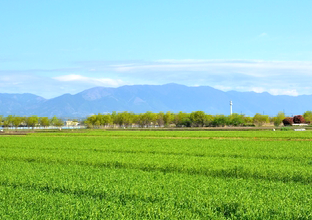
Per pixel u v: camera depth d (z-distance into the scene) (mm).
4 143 61844
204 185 21750
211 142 60062
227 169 28750
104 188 20859
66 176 25391
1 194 20438
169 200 18391
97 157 38438
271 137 74062
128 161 34562
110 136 85625
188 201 18328
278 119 156125
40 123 172500
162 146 53375
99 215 16453
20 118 166500
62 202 18328
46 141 66188
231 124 156125
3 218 16156
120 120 171000
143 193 19797
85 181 23516
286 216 16188
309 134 81125
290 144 55156
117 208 17406
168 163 32656
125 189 20844
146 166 32000
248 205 17406
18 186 23078
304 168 29000
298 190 20953
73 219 16141
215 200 18266
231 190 20641
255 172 27438
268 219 15891
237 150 46344
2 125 172500
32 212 16875
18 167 31000
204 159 36062
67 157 38688
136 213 16688
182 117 164750
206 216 16375
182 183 22562
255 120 157125
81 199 19031
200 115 155750
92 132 105375
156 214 16547
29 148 53406
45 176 25766
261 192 20297
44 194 20203
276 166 30453
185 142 60562
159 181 23375
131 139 69875
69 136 86062
